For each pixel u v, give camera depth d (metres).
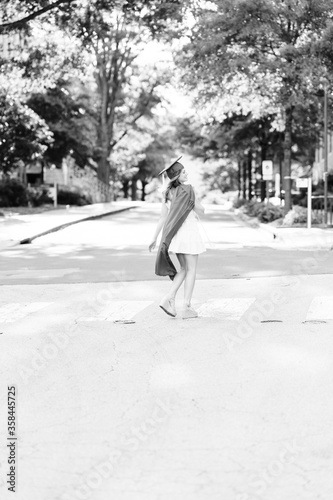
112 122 68.56
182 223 10.39
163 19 30.22
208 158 50.34
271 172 36.78
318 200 37.78
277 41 30.94
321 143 45.03
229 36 30.83
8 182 52.16
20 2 30.50
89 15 30.83
